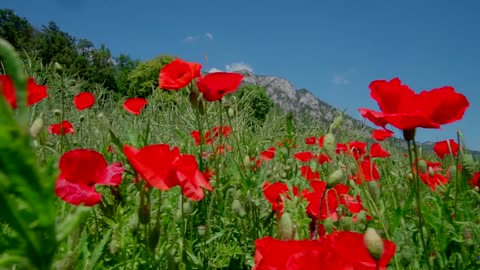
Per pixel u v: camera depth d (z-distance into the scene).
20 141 0.35
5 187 0.36
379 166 3.76
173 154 1.46
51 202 0.40
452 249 2.21
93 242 1.93
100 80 27.27
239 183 2.81
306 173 3.09
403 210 1.97
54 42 26.47
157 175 1.42
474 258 1.98
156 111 5.30
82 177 1.54
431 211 2.37
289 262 1.03
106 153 2.98
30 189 0.38
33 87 2.08
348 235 1.21
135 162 1.40
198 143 3.59
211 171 2.95
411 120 1.56
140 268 1.76
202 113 2.93
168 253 1.61
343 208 2.36
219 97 2.91
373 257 1.15
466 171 2.21
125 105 3.93
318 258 1.02
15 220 0.39
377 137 3.45
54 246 0.42
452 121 1.60
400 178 3.28
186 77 2.80
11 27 34.56
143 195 1.59
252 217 2.38
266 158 3.61
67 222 0.45
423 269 2.07
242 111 5.37
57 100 5.59
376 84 1.62
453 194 2.72
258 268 1.09
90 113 5.21
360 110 1.67
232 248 2.18
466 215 2.05
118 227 1.88
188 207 2.03
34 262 0.42
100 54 28.80
